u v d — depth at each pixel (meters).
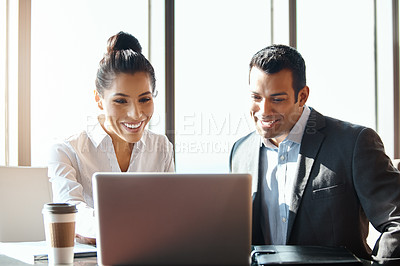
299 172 2.07
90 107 3.22
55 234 1.54
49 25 3.17
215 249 1.49
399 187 1.90
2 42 3.10
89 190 2.36
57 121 3.18
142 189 1.48
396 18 4.07
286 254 1.58
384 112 4.07
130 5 3.35
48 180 2.44
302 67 2.16
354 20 3.92
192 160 3.44
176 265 1.49
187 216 1.48
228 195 1.49
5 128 3.10
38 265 1.54
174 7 3.42
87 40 3.24
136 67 2.32
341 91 3.88
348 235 1.99
